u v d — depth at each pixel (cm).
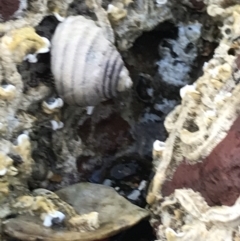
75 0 9
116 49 10
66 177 10
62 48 9
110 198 10
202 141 8
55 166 10
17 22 9
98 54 9
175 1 10
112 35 10
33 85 9
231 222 7
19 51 8
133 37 10
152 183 9
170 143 9
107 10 10
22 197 9
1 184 9
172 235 8
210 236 8
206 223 8
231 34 10
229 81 9
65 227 9
